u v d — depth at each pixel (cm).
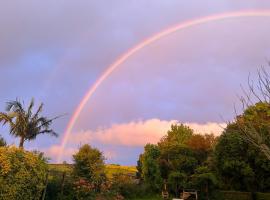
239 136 1038
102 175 3297
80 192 2775
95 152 3269
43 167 2227
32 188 2100
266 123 1040
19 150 2070
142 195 4394
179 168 5259
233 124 1092
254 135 963
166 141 7081
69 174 3080
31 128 3033
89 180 3134
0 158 1917
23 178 1998
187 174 5175
